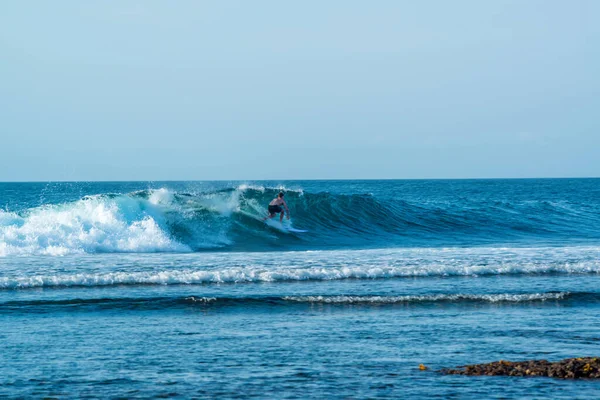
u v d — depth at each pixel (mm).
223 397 33375
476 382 35406
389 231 128750
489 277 70750
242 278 67938
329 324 51125
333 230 125000
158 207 109688
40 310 55219
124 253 93062
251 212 118688
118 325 50719
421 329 49219
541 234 130500
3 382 36094
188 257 86938
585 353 41781
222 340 46062
